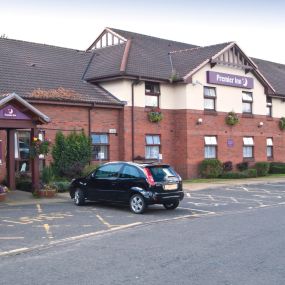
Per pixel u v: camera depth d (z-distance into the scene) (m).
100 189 15.58
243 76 30.69
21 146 21.36
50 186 19.00
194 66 27.50
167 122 27.20
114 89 25.42
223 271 7.59
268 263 8.10
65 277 7.38
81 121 23.56
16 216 13.77
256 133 32.12
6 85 21.89
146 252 9.08
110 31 30.97
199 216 14.00
